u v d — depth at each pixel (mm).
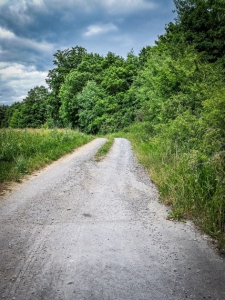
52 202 5645
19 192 6305
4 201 5605
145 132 18734
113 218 4816
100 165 10281
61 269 3080
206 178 5426
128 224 4539
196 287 2809
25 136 12875
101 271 3055
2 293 2619
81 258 3342
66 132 18859
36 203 5543
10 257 3324
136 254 3488
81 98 42875
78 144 16844
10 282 2805
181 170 6270
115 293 2670
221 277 3004
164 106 10930
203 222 4480
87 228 4320
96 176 8312
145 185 7340
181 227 4445
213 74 10078
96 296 2617
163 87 12461
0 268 3068
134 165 10508
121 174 8734
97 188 6898
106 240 3889
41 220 4617
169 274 3035
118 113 41219
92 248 3623
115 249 3611
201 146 5852
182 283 2869
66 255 3412
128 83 44438
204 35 18078
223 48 17953
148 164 9953
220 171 5020
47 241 3805
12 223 4438
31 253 3443
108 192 6547
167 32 23156
